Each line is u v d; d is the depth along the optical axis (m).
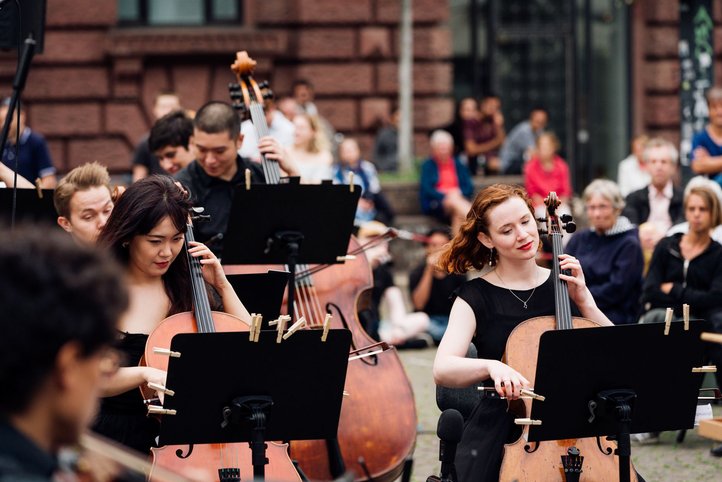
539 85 21.69
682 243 9.91
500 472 5.61
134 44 18.66
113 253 5.70
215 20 19.44
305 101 17.08
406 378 7.45
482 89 21.56
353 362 7.37
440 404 6.54
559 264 6.11
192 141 8.08
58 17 18.61
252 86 8.39
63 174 18.86
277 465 5.74
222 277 6.08
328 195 6.91
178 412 5.10
